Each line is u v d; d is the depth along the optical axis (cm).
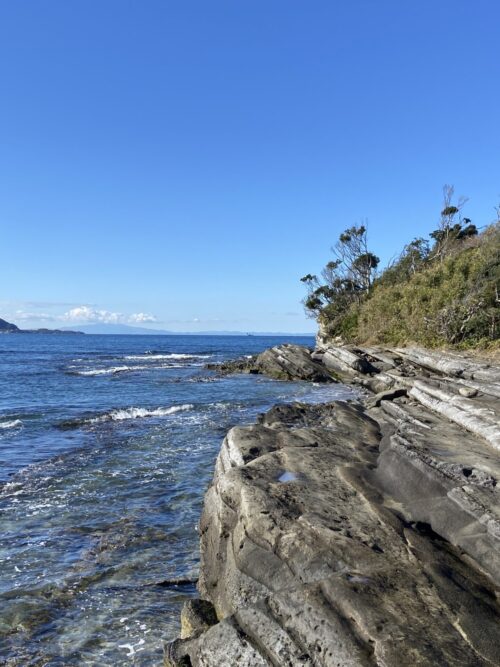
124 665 574
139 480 1217
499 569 492
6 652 598
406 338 3155
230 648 439
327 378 3372
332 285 5475
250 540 579
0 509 1031
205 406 2309
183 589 740
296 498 624
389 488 693
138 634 632
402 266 4578
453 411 1095
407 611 418
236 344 13600
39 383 3328
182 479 1225
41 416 2048
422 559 508
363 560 495
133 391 2914
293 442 899
